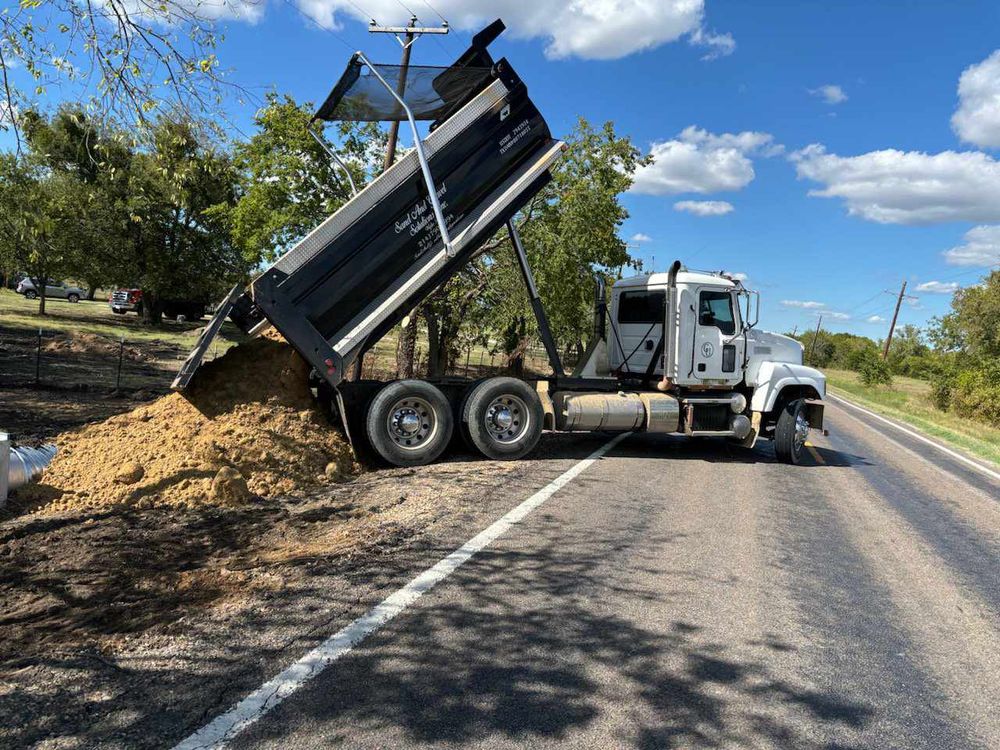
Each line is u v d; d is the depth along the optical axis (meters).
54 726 2.79
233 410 7.62
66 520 5.49
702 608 4.55
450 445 9.84
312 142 15.52
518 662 3.61
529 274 9.94
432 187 8.20
